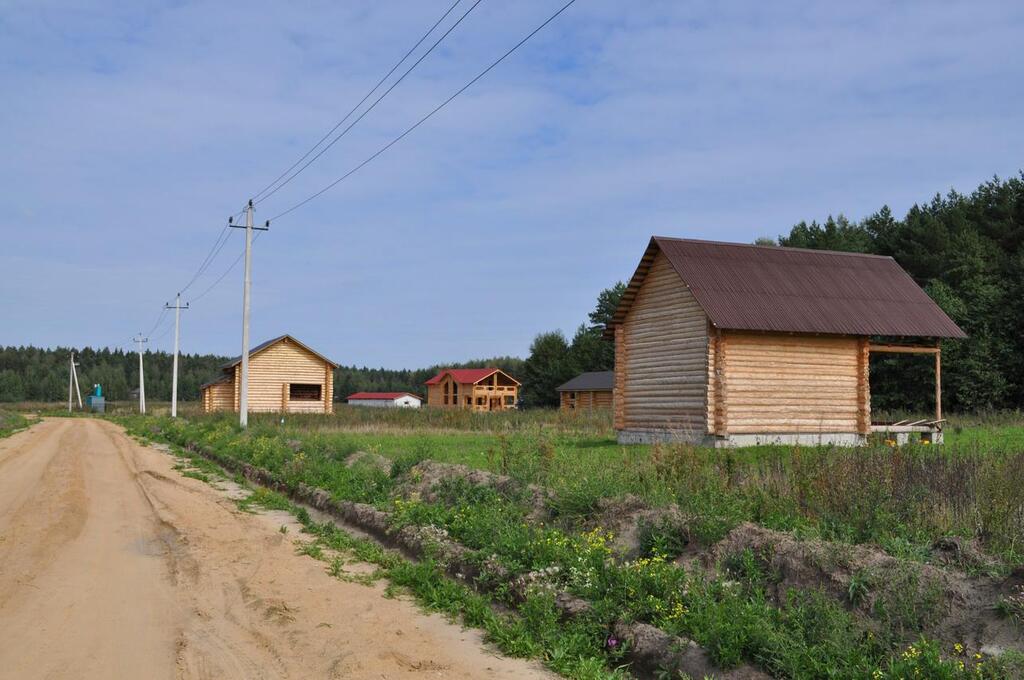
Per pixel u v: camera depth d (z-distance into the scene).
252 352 56.66
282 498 17.06
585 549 9.38
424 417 41.03
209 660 7.12
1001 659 5.79
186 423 45.41
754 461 13.56
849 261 29.66
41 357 165.00
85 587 9.64
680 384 26.28
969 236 54.22
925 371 45.56
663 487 11.27
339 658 7.20
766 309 25.38
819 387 26.33
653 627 7.53
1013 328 45.81
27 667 6.88
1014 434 26.97
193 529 13.45
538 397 86.75
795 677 6.29
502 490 13.16
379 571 10.67
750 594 7.74
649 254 27.59
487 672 7.05
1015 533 7.96
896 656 6.27
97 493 18.20
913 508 9.13
